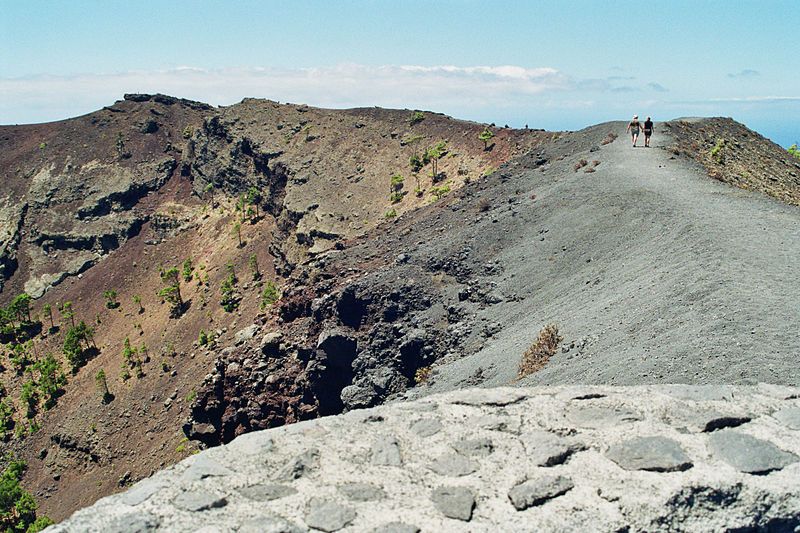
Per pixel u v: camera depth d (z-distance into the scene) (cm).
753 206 3112
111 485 8688
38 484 9394
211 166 16488
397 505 564
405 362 3822
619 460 612
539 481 591
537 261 3688
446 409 769
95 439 9575
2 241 17350
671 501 550
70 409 10625
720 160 4841
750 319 1694
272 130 15362
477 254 4216
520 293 3491
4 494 8400
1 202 18425
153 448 8925
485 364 2852
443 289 4122
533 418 717
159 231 16238
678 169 4209
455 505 563
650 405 716
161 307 13138
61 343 13888
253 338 5831
